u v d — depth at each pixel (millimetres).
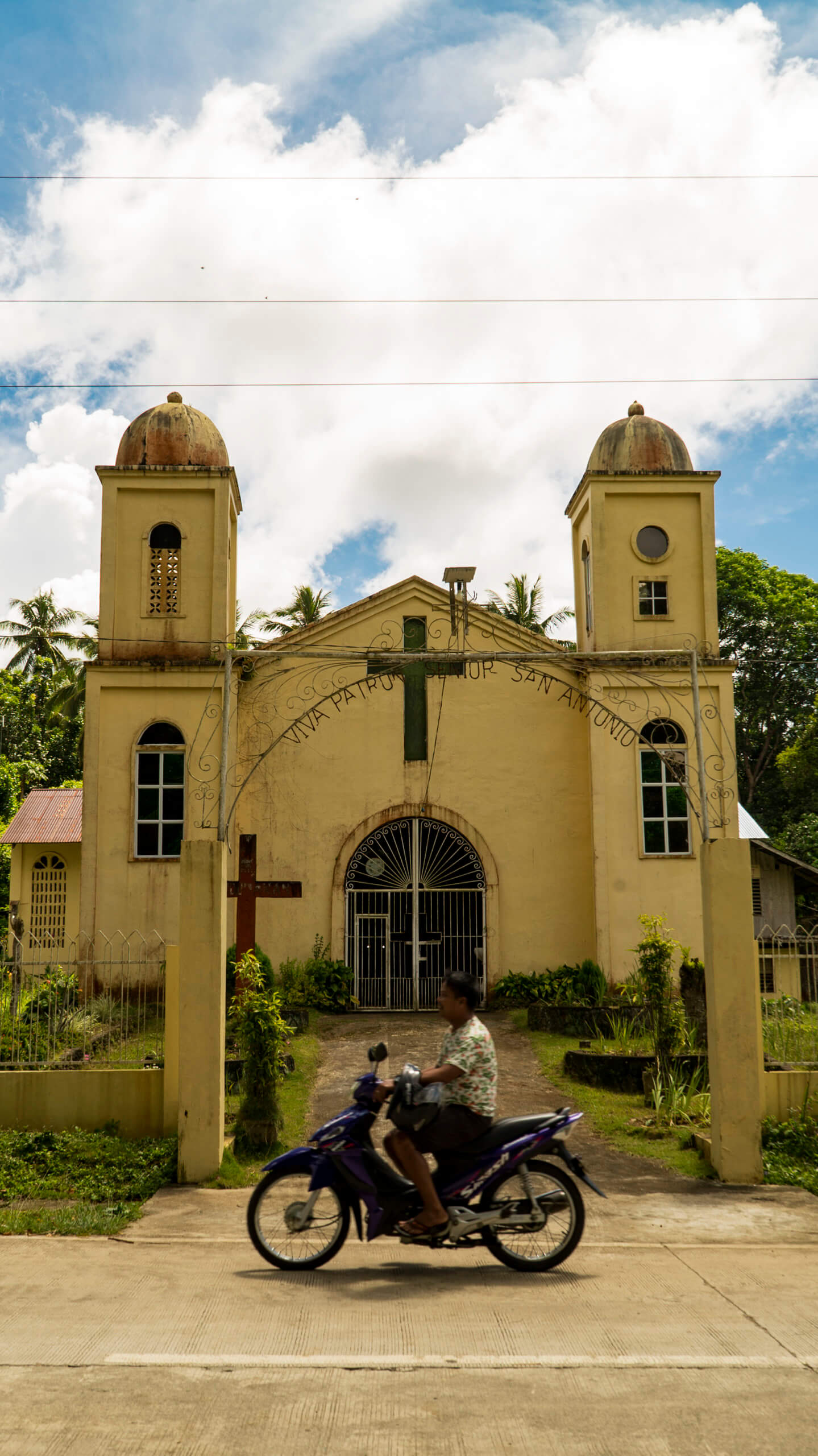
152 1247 6855
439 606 18656
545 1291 5844
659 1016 11984
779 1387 4500
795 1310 5574
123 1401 4289
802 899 22234
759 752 37562
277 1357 4773
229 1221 7504
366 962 17969
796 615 35594
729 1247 6949
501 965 17859
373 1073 6234
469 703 18516
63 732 36750
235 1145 9352
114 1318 5336
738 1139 8844
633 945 17141
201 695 17484
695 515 18391
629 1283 6039
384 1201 6090
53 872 23688
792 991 11117
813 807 33344
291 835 18062
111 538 17797
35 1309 5512
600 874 17297
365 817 18172
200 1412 4203
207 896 8781
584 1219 6223
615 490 18312
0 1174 8508
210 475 17938
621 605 18141
